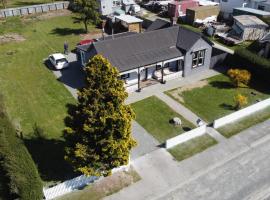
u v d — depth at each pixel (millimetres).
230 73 35188
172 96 33438
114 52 33750
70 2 65438
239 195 21969
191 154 25422
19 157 20281
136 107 31516
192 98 33156
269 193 22172
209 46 37281
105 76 18859
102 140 19828
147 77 36812
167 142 25734
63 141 26719
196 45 35969
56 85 35625
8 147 20594
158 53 35312
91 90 19016
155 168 24000
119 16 54094
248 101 32625
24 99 33031
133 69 33031
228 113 30703
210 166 24328
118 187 22328
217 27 50812
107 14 59531
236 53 38406
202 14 55375
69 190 21812
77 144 20062
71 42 48375
